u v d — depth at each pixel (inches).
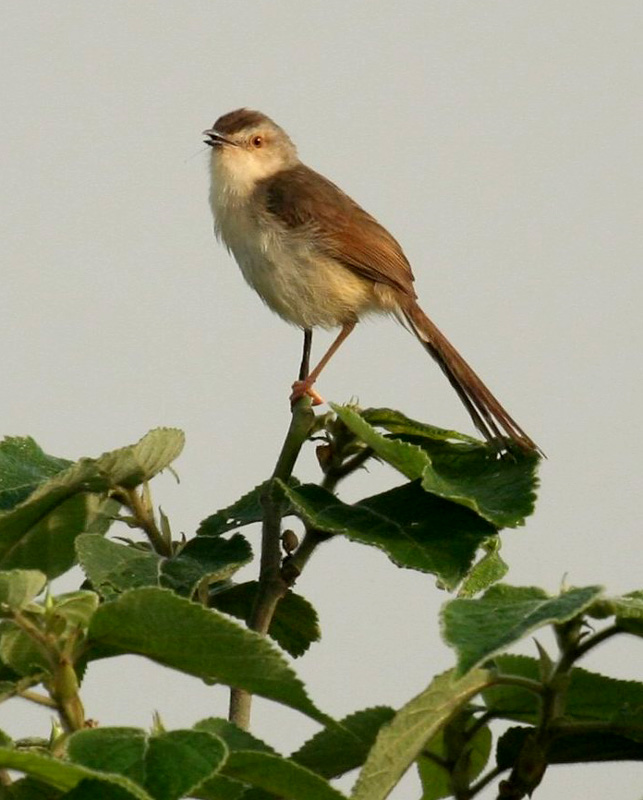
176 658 181.9
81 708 180.4
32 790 170.2
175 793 149.4
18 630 193.8
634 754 216.8
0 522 257.0
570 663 199.8
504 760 221.1
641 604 191.8
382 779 194.4
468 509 256.7
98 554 245.9
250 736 185.9
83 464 247.1
